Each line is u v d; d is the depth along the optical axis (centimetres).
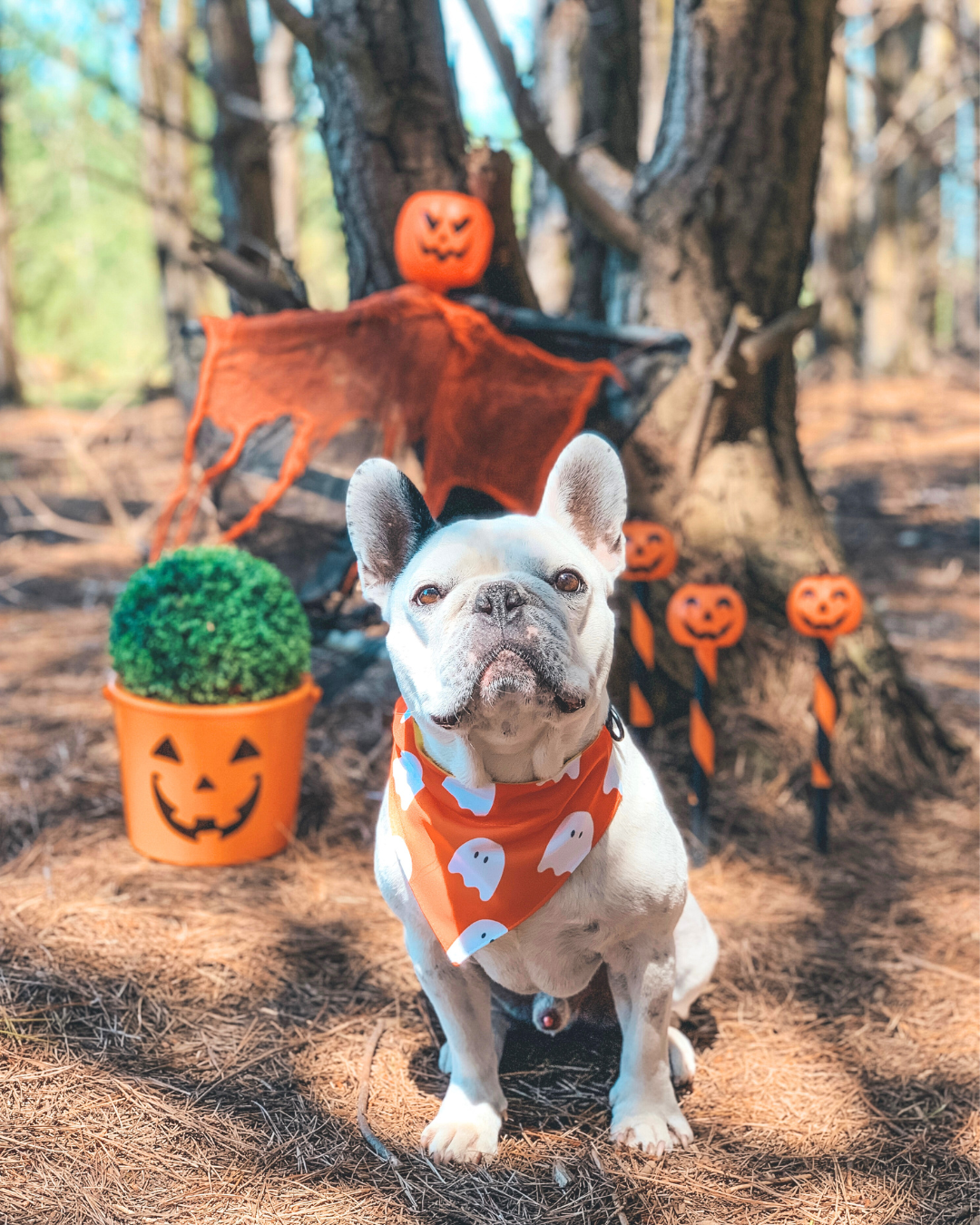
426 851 113
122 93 256
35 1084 122
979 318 1156
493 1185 114
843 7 360
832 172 632
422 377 173
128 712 159
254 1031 133
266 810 163
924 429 549
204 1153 116
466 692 102
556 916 113
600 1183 115
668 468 188
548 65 293
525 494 179
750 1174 116
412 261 171
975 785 188
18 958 139
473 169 175
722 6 180
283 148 499
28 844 165
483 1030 120
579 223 219
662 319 187
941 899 159
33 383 830
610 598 187
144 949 144
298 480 176
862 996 141
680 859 116
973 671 236
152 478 421
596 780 112
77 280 1325
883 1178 116
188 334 175
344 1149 118
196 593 159
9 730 202
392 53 178
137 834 163
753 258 186
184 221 279
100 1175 113
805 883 163
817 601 164
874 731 186
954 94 555
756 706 188
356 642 196
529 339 180
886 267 779
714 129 183
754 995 141
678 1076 127
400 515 114
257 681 160
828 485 425
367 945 148
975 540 344
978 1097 126
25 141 1123
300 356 170
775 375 193
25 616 269
